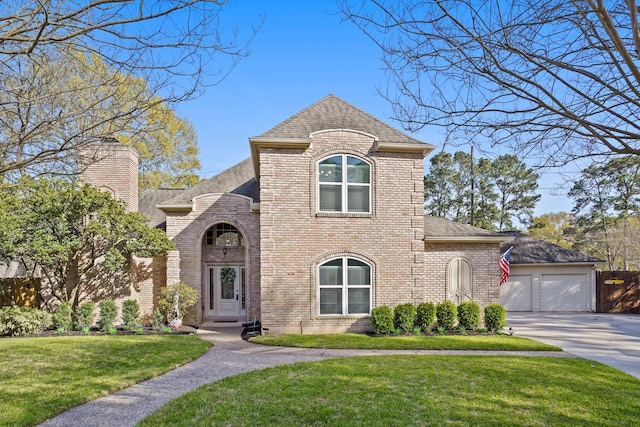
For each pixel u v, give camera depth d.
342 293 13.70
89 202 13.62
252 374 8.12
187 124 30.38
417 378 7.70
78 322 13.97
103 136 4.28
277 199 13.54
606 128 3.82
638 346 11.90
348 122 14.89
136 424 5.55
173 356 9.85
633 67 3.37
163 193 20.59
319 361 9.35
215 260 17.14
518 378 7.75
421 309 13.67
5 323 13.02
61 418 5.90
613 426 5.46
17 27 3.79
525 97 4.14
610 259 30.62
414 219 14.17
